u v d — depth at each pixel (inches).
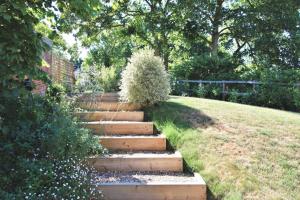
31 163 159.0
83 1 167.6
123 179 186.7
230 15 852.0
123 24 879.7
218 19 853.2
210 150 207.9
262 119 265.3
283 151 204.7
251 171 183.0
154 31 851.4
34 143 176.9
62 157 171.5
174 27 850.1
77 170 167.6
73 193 153.9
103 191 172.9
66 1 166.7
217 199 170.1
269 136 226.7
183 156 210.7
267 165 189.0
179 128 247.6
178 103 326.0
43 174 155.6
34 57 158.1
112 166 205.5
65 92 283.6
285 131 237.3
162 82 313.0
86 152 192.1
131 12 879.7
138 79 308.7
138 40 991.0
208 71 605.3
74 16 182.4
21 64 156.0
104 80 532.1
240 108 311.0
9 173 157.4
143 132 263.0
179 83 587.5
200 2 816.9
